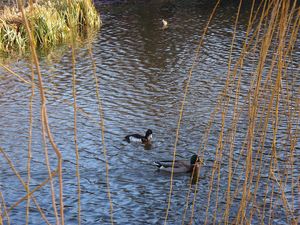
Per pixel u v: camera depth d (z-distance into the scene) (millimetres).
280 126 18047
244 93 22953
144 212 14203
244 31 35969
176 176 16500
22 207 14070
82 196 14945
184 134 19891
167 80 26984
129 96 24578
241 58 4797
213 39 34750
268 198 13570
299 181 5672
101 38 35531
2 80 26438
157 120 21469
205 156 17719
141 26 39219
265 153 16250
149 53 32375
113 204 14617
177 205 14562
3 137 19297
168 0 49500
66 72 28250
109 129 20375
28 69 28391
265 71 22609
